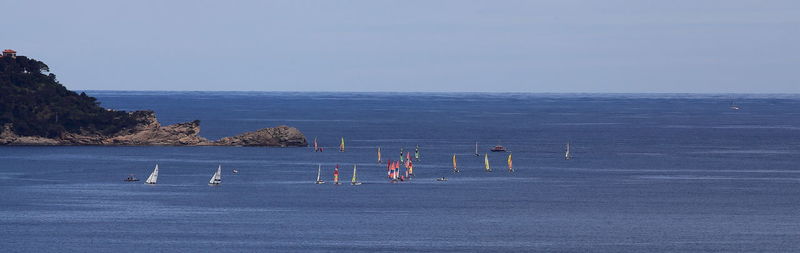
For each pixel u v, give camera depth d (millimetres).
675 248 192500
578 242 197250
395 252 188000
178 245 191875
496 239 199375
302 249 189125
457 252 188250
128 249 188750
